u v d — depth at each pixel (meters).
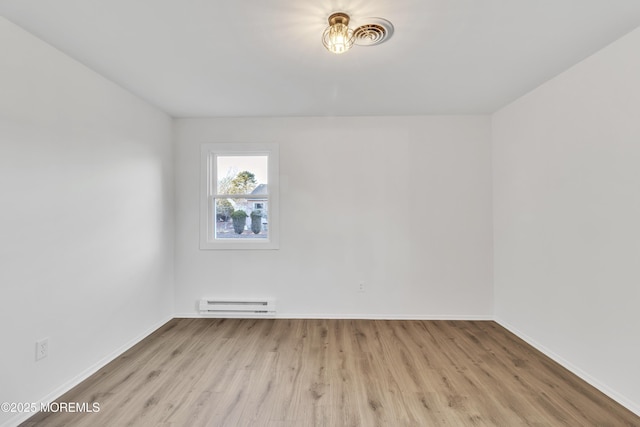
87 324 2.33
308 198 3.58
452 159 3.52
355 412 1.91
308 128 3.58
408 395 2.08
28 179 1.88
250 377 2.31
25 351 1.85
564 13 1.73
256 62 2.29
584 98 2.26
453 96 2.97
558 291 2.52
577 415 1.88
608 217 2.07
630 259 1.93
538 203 2.75
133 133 2.90
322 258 3.58
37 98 1.94
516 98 3.03
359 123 3.56
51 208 2.04
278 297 3.60
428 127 3.53
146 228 3.09
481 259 3.51
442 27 1.85
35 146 1.93
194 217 3.61
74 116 2.23
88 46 2.05
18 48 1.83
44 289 1.98
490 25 1.84
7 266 1.76
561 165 2.48
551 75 2.52
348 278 3.57
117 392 2.12
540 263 2.73
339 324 3.39
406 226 3.55
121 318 2.72
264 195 3.66
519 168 3.02
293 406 1.96
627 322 1.95
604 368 2.10
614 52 2.02
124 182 2.77
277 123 3.59
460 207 3.52
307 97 2.98
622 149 1.97
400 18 1.76
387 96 2.97
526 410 1.93
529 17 1.76
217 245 3.60
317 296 3.58
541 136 2.71
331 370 2.41
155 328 3.24
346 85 2.71
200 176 3.61
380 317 3.55
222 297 3.60
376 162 3.55
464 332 3.16
